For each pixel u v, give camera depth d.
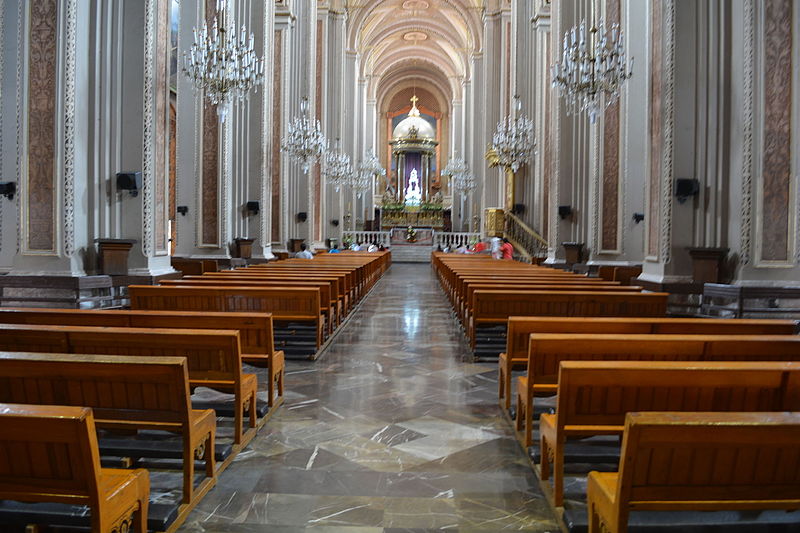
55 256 7.89
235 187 14.80
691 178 8.69
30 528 2.63
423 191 48.91
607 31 13.29
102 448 3.76
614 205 13.38
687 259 8.78
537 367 4.36
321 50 26.33
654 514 2.73
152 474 3.86
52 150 7.83
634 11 12.96
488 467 4.13
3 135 8.17
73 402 3.38
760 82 7.75
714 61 8.52
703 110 8.62
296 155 18.41
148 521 3.12
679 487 2.36
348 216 35.84
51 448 2.33
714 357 3.98
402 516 3.42
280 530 3.25
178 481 3.76
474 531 3.27
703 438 2.17
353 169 33.88
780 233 7.78
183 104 13.10
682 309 8.61
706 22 8.60
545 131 19.73
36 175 7.86
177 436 4.15
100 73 8.59
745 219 7.80
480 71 34.25
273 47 16.78
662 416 2.17
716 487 2.37
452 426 4.98
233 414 4.93
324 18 26.19
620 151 13.16
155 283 8.71
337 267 12.16
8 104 8.17
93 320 4.93
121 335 3.94
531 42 22.59
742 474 2.36
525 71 23.48
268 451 4.37
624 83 13.03
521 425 4.70
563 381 3.01
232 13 12.55
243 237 15.23
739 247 7.93
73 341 3.95
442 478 3.94
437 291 16.47
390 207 44.03
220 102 11.05
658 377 2.96
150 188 8.90
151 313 4.96
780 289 7.59
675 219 8.76
